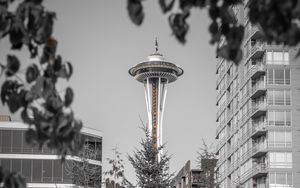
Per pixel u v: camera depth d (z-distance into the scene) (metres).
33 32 8.80
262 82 104.69
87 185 67.44
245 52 109.12
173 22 8.54
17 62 8.95
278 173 100.50
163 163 60.19
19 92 8.99
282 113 102.88
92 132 103.94
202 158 75.81
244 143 108.88
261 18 8.01
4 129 102.19
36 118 8.88
